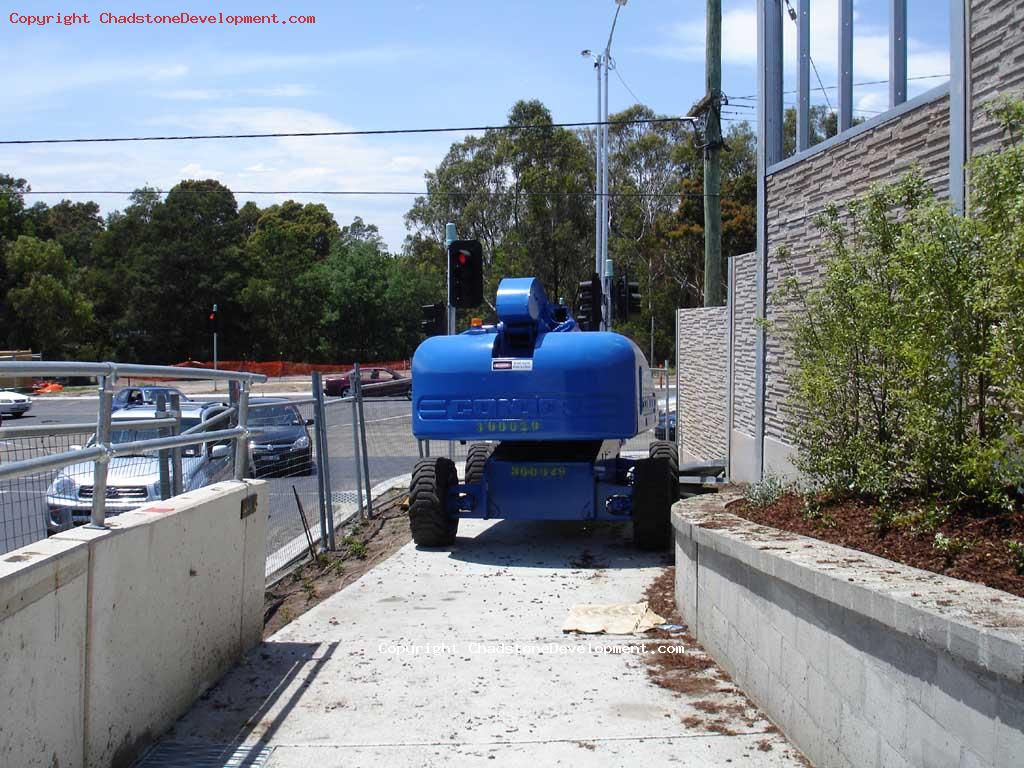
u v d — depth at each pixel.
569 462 10.13
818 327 6.38
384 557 9.83
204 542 5.54
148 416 7.83
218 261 69.88
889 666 3.64
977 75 6.46
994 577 3.99
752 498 7.09
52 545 4.04
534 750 4.66
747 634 5.35
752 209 53.44
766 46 10.98
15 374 3.78
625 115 62.56
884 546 4.89
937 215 4.70
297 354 70.00
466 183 64.50
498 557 9.70
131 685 4.56
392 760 4.58
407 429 25.52
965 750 3.11
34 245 61.66
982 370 4.39
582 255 58.31
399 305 69.44
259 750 4.71
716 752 4.58
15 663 3.52
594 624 6.92
